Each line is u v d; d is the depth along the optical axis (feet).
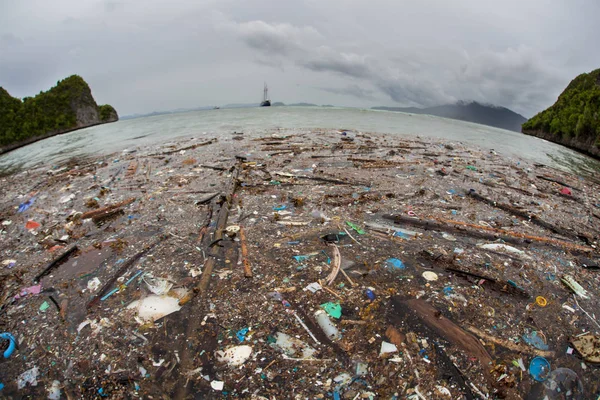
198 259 6.16
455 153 17.42
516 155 19.81
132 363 4.04
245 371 3.88
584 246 7.12
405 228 7.51
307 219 7.89
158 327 4.55
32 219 8.86
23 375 4.00
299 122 30.53
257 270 5.75
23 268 6.31
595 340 4.34
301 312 4.77
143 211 8.68
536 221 8.31
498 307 4.97
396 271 5.78
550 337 4.49
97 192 10.64
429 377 3.82
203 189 10.21
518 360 4.09
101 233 7.57
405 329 4.48
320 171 12.14
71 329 4.64
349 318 4.66
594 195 11.60
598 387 3.84
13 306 5.22
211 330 4.46
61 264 6.36
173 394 3.64
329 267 5.85
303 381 3.76
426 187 10.54
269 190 10.02
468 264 6.10
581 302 5.23
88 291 5.43
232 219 7.94
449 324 4.57
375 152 15.94
